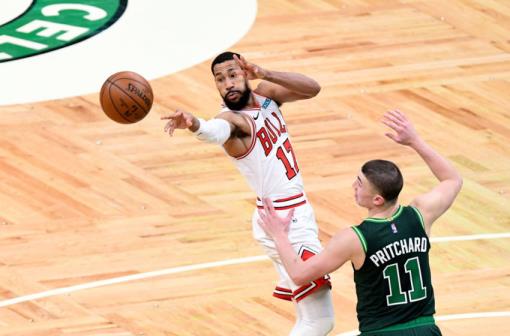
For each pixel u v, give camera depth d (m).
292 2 34.50
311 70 30.02
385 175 14.80
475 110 28.27
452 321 19.47
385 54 31.16
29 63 29.83
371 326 14.77
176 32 32.00
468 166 25.52
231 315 19.72
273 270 21.23
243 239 22.39
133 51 30.77
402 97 28.80
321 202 23.84
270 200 16.12
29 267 21.31
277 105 17.36
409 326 14.69
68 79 29.14
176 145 26.23
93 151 25.81
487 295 20.36
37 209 23.38
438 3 34.78
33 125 26.91
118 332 19.14
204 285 20.70
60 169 25.00
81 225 22.81
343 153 26.02
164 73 29.61
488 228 22.86
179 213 23.34
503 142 26.77
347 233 14.70
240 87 16.52
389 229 14.70
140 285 20.70
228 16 33.28
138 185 24.42
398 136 15.51
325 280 16.70
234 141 16.56
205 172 25.08
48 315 19.69
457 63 30.78
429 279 14.97
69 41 31.14
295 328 17.02
